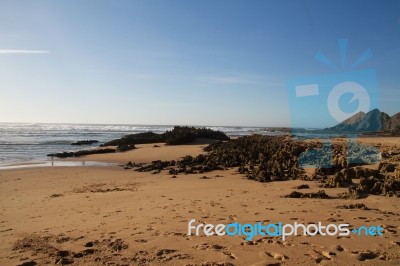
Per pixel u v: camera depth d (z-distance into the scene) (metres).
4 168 19.44
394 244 4.89
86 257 4.79
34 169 18.91
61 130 90.00
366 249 4.70
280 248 4.82
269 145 20.84
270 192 9.98
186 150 27.45
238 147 23.06
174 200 9.15
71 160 24.16
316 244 4.95
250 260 4.42
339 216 6.62
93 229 6.45
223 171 16.34
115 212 7.99
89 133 72.56
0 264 4.63
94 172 17.58
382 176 11.12
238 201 8.61
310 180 12.28
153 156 25.02
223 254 4.68
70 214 8.10
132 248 5.13
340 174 10.85
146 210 7.99
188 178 14.33
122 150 28.86
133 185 12.94
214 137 37.75
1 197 11.03
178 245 5.18
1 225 7.29
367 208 7.33
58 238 5.92
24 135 61.25
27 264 4.58
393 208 7.41
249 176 13.69
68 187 12.99
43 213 8.41
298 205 7.82
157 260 4.56
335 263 4.21
